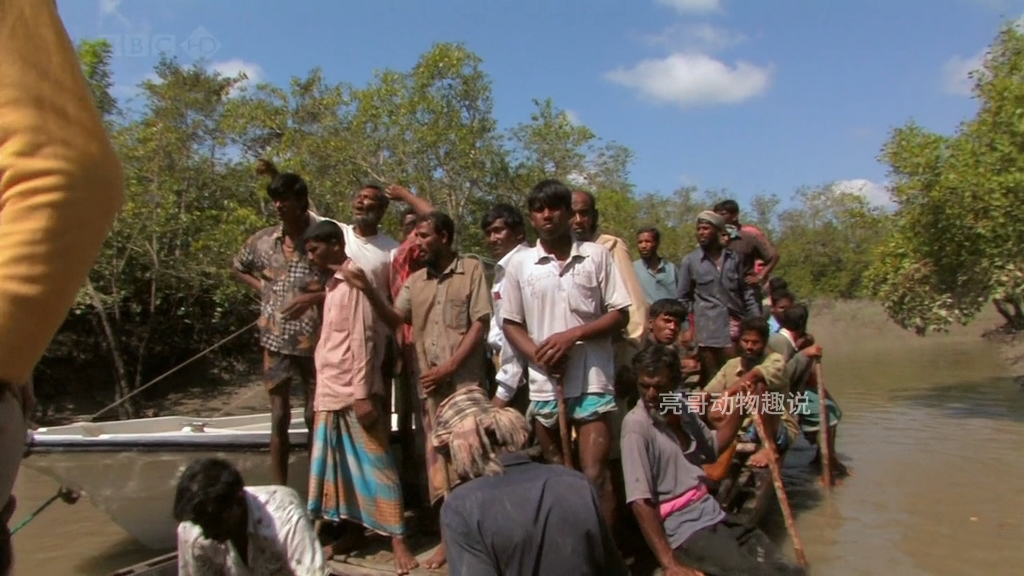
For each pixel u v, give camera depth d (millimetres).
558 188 4289
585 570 2463
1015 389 12836
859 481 7414
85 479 5625
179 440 5586
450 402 2793
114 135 14727
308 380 5340
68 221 1070
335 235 4625
